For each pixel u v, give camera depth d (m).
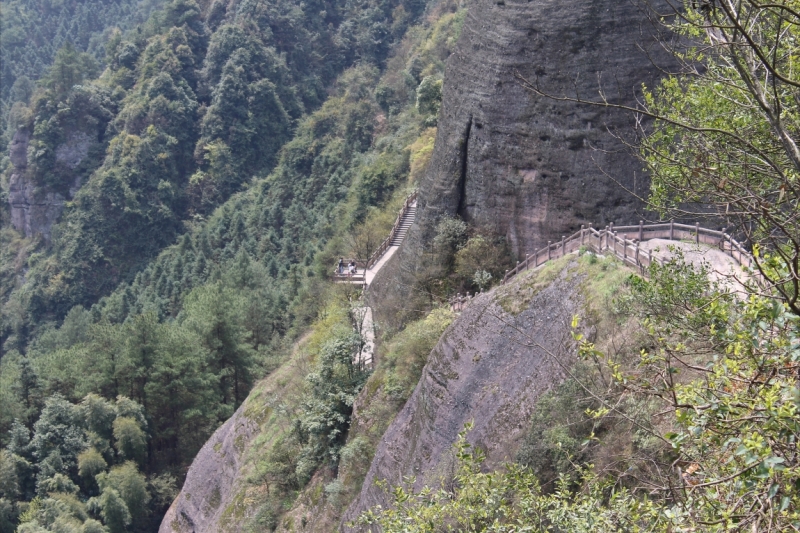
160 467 66.88
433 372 31.08
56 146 133.38
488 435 26.94
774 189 15.91
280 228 105.38
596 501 14.17
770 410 9.86
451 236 39.88
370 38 150.38
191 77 139.75
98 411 64.56
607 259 27.94
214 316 69.62
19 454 63.53
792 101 16.03
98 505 59.59
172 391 67.06
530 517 15.81
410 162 74.31
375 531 30.42
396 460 31.92
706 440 11.47
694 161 15.99
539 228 37.66
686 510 11.21
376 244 60.38
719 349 12.59
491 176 39.03
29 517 57.62
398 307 41.66
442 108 42.00
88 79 146.50
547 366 26.50
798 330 10.48
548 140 37.00
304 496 40.22
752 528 10.30
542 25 36.62
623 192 35.09
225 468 51.00
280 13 147.75
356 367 41.56
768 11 15.13
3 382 70.94
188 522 52.31
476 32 39.59
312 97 142.50
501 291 30.94
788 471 9.69
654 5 34.34
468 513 16.70
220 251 105.25
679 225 30.16
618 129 35.09
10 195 137.00
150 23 150.25
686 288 16.52
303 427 41.12
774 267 11.17
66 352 74.19
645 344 22.34
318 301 61.16
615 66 35.16
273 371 58.97
